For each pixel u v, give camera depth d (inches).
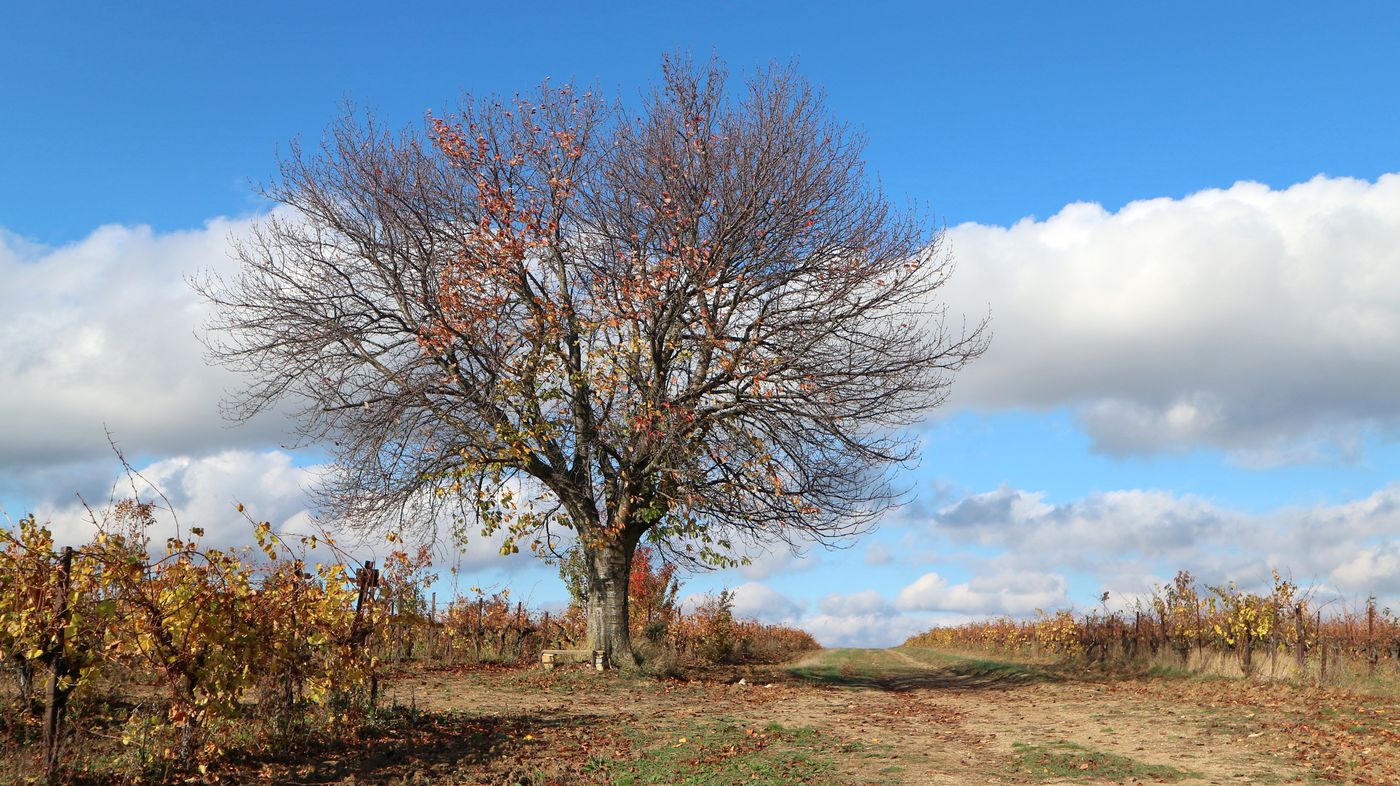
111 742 370.6
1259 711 583.2
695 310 824.9
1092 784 390.0
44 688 372.5
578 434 826.8
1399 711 540.4
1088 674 991.6
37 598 326.6
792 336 816.9
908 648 2493.8
